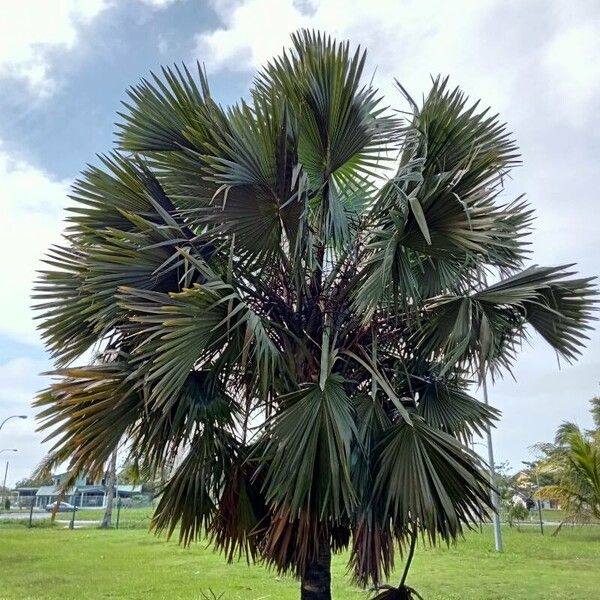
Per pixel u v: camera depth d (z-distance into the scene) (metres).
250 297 3.75
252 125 3.46
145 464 3.40
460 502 3.11
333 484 2.92
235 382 3.68
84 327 3.68
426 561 10.95
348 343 3.81
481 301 3.68
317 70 3.75
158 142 3.86
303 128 3.88
